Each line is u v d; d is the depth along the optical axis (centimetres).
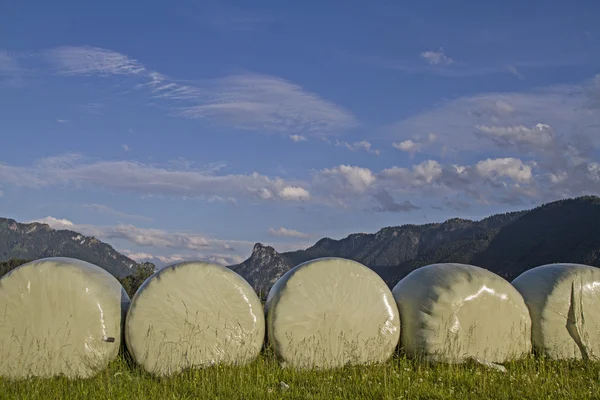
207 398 525
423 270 727
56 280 623
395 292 723
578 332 727
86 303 625
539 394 545
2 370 609
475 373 615
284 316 655
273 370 619
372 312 674
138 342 627
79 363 616
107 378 579
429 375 621
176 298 636
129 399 524
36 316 618
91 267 664
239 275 670
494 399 534
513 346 702
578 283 736
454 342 675
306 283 665
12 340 612
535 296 734
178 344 630
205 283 644
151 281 640
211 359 634
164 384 571
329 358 656
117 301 647
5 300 617
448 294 682
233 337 642
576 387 573
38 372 611
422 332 678
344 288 671
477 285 693
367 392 542
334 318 663
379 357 670
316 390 554
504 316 701
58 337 617
